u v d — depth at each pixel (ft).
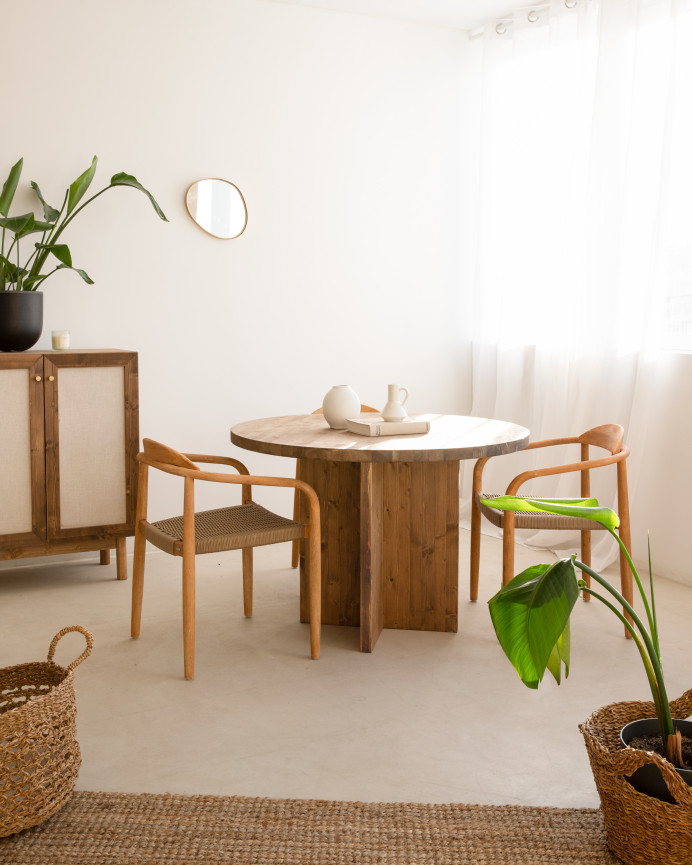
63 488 11.38
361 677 8.64
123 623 10.19
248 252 13.66
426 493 9.84
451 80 14.94
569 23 13.20
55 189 12.32
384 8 13.80
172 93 12.88
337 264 14.38
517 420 14.61
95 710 7.87
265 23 13.41
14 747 5.70
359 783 6.66
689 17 11.35
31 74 12.03
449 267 15.34
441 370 15.52
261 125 13.53
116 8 12.41
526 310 14.33
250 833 5.98
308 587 10.17
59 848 5.79
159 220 12.98
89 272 12.62
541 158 13.80
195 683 8.48
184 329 13.34
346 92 14.12
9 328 11.03
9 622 10.23
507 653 5.63
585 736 5.77
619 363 12.42
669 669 8.86
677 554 12.08
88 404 11.41
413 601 10.04
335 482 9.96
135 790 6.53
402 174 14.73
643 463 12.46
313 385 14.43
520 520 9.41
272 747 7.20
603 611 10.73
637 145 12.08
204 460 10.19
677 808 5.08
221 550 8.66
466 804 6.34
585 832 6.00
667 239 11.72
